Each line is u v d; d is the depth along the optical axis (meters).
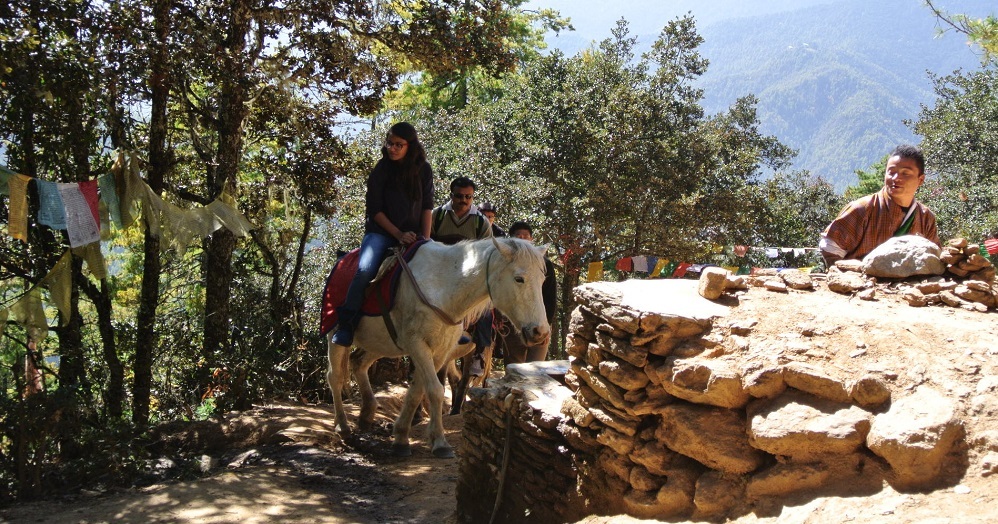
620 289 4.13
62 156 8.90
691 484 3.49
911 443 2.90
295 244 16.33
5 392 6.43
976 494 2.72
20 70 7.55
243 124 11.33
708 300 4.00
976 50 11.37
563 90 22.42
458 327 6.48
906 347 3.37
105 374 9.20
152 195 8.49
